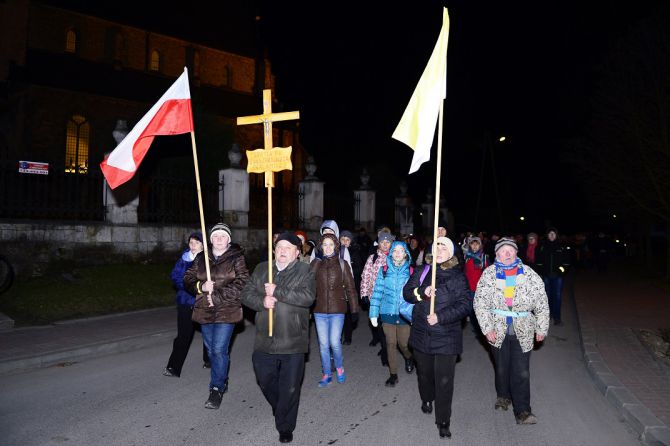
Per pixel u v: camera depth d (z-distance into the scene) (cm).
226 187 1717
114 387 655
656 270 2669
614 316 1168
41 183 1305
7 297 1112
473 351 898
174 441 491
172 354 701
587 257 2930
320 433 516
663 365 748
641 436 515
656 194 2112
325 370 682
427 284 522
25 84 2616
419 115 562
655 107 2006
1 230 1221
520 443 498
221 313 564
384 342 773
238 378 705
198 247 669
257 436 505
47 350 781
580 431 530
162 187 1530
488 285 547
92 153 2798
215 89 3531
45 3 2878
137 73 3166
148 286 1299
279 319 484
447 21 553
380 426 536
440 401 508
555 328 1105
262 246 1786
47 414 558
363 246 1625
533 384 698
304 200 2122
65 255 1311
